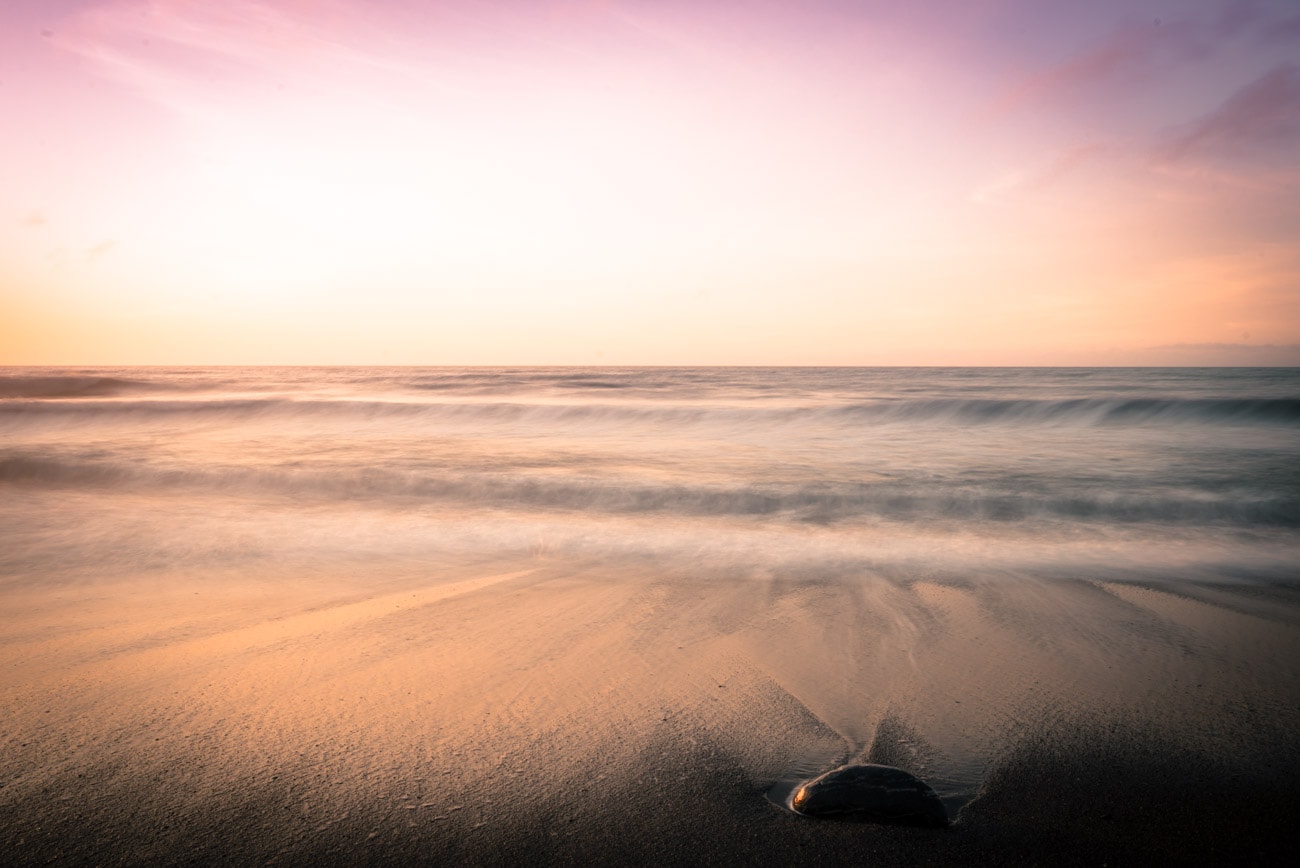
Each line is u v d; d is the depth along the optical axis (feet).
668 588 22.08
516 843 9.65
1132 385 129.29
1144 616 19.26
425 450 50.49
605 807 10.53
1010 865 9.18
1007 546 27.48
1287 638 17.56
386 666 15.96
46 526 30.32
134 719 13.28
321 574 23.77
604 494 36.24
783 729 13.05
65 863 9.16
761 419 67.36
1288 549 26.78
